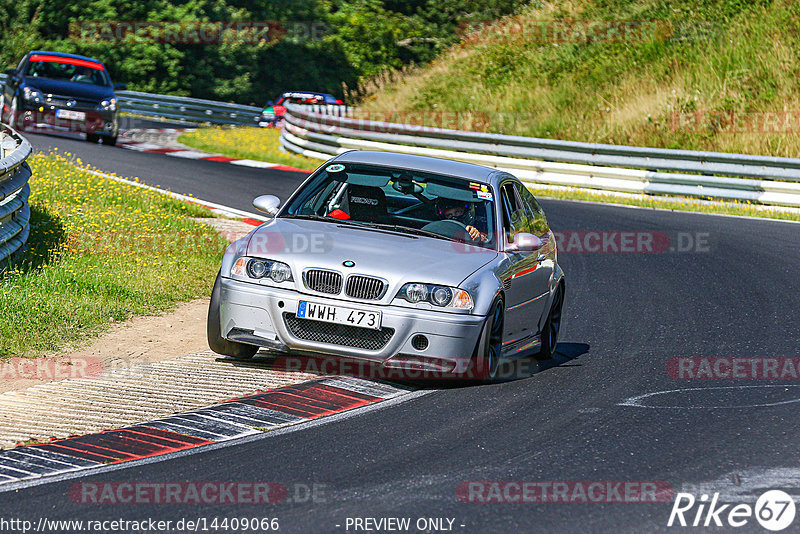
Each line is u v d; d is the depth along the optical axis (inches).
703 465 838.5
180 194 2465.6
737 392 1105.4
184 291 1503.4
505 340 1152.2
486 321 1056.8
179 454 823.1
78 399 968.9
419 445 867.4
